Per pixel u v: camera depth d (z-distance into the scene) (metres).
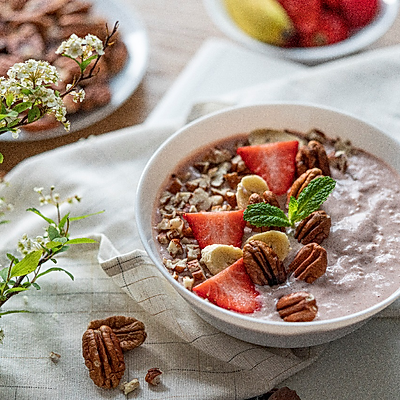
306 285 0.71
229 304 0.71
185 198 0.77
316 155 0.78
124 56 0.93
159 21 1.01
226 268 0.72
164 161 0.78
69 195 0.83
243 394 0.71
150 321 0.75
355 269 0.72
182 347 0.74
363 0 0.96
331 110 0.80
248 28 0.98
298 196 0.74
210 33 1.00
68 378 0.72
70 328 0.75
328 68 0.91
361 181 0.78
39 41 0.92
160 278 0.75
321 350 0.73
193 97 0.92
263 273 0.71
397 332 0.74
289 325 0.68
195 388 0.72
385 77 0.91
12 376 0.72
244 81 0.94
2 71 0.89
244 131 0.81
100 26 0.93
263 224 0.72
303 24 0.95
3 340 0.74
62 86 0.88
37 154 0.88
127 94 0.90
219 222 0.74
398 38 0.98
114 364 0.72
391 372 0.72
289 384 0.72
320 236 0.73
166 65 0.96
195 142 0.80
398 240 0.74
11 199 0.82
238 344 0.73
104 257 0.77
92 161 0.84
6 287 0.68
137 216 0.74
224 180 0.79
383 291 0.71
